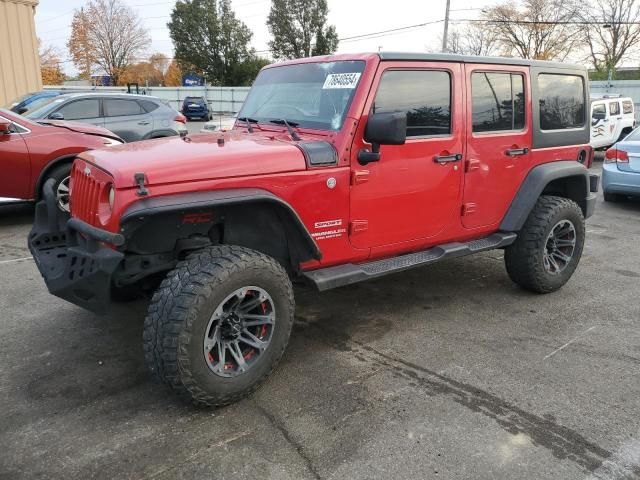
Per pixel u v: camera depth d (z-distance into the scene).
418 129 3.69
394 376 3.36
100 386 3.18
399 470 2.49
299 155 3.16
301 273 3.36
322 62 3.75
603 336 3.98
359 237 3.52
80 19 55.22
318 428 2.80
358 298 4.71
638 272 5.55
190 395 2.79
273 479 2.42
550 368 3.48
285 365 3.49
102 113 10.09
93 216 2.90
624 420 2.91
